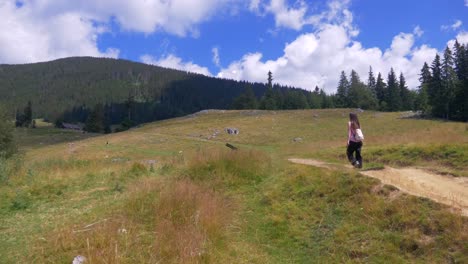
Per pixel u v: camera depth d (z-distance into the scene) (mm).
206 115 80625
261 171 12625
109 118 167500
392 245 6746
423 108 68125
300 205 9266
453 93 62969
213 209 8422
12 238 7164
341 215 8266
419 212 7234
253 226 8625
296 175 10914
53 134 97438
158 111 182875
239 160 13195
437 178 9859
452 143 14094
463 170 11141
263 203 9945
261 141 46719
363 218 7836
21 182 11836
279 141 45500
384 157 14781
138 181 11695
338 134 46094
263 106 110375
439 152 13312
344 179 9570
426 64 79938
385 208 7770
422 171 10859
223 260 6535
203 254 6410
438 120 52125
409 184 9055
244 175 12328
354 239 7273
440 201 7508
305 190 9812
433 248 6352
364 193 8594
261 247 7562
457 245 6180
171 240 6613
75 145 54094
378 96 102438
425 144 14797
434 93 66062
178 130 60688
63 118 167875
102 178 12648
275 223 8594
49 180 12109
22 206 9234
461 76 64062
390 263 6379
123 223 7445
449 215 6754
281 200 9828
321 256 7008
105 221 7691
